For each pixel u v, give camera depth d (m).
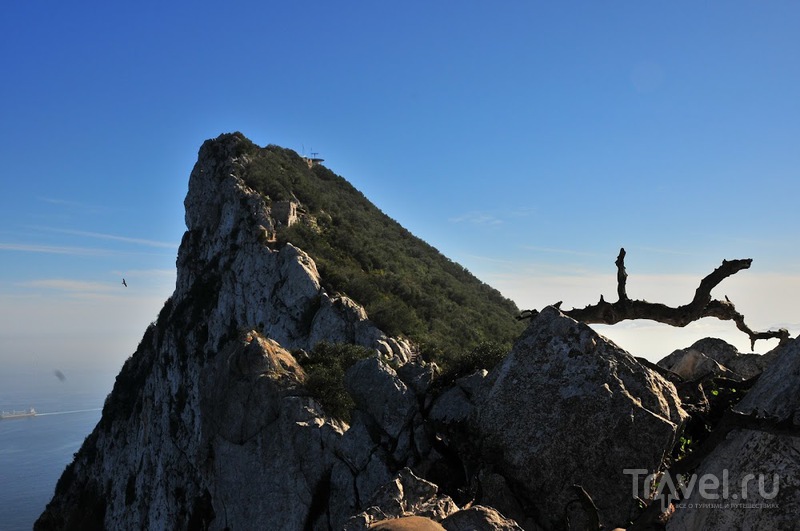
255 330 23.16
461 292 127.31
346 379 18.42
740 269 12.84
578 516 11.61
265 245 100.56
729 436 8.59
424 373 18.05
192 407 95.94
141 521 94.94
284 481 19.36
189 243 117.00
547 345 12.57
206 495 38.72
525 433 12.12
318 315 87.19
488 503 11.84
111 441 110.75
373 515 9.48
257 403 20.91
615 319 13.27
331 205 136.38
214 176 119.44
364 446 17.23
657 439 11.57
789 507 7.72
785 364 9.10
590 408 11.87
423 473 14.66
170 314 111.06
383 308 90.94
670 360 18.00
